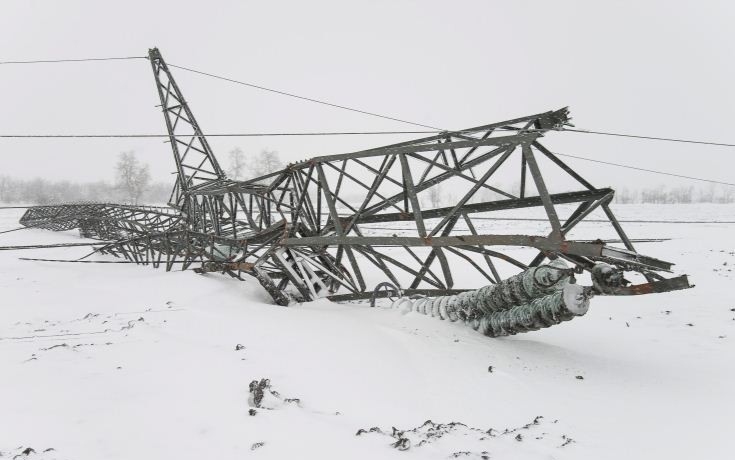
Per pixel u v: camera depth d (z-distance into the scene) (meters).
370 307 11.20
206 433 4.34
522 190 9.76
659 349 9.61
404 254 25.12
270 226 14.57
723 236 30.11
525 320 8.35
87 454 3.90
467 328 9.55
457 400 6.00
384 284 11.48
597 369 7.92
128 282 14.43
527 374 7.26
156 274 15.47
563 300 7.48
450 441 4.44
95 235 32.19
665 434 5.15
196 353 6.88
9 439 4.10
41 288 14.18
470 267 21.31
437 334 8.84
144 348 7.11
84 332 8.45
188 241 16.08
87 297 12.64
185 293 12.39
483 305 9.11
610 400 6.36
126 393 5.25
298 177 13.19
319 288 13.52
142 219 25.59
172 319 9.23
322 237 11.91
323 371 6.42
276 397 5.16
